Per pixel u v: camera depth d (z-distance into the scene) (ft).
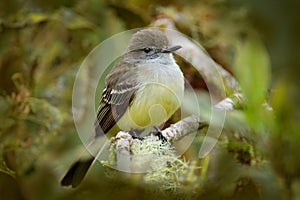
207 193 11.01
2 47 11.43
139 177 11.05
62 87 11.43
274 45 11.58
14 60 11.44
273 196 10.92
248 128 10.80
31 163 11.35
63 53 11.47
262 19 11.59
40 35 11.46
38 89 11.43
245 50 10.73
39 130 11.35
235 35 11.42
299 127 10.73
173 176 10.96
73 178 11.09
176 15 11.41
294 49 11.58
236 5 11.53
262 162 10.93
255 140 10.80
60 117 11.36
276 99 10.74
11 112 11.35
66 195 11.30
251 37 10.75
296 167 10.76
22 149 11.34
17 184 11.36
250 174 10.95
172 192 11.00
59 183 11.33
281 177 10.78
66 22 11.41
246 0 11.54
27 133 11.35
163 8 11.43
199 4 11.46
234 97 10.89
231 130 10.89
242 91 10.75
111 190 11.12
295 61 11.57
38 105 11.35
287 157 10.75
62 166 11.33
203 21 11.42
